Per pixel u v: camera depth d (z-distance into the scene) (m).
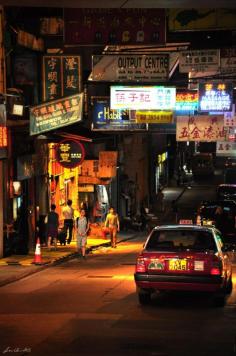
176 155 94.69
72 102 30.62
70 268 27.64
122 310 16.69
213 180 94.75
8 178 31.95
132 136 62.03
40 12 34.16
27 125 31.64
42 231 37.12
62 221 41.00
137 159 65.25
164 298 18.78
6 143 28.30
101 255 34.16
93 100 37.97
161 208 67.12
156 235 17.97
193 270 16.81
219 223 34.97
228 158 98.19
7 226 31.22
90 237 44.00
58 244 38.47
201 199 73.12
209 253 16.92
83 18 29.70
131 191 61.12
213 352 11.94
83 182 45.81
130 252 35.78
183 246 17.39
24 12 33.94
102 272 25.67
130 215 58.94
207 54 31.27
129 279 23.14
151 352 11.94
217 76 32.22
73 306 17.44
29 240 34.47
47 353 11.94
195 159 96.69
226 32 38.19
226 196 59.97
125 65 32.44
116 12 29.59
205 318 15.53
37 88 34.62
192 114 36.22
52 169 40.03
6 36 31.44
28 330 14.19
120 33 29.64
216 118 36.12
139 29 29.72
